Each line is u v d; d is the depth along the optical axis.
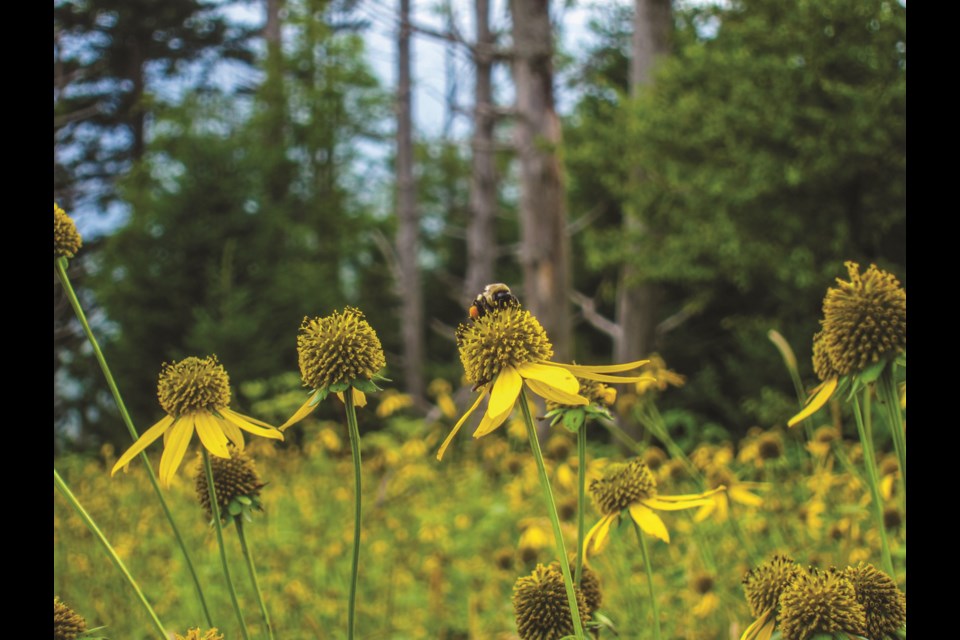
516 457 6.54
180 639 1.82
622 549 4.09
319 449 8.68
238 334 16.16
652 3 15.47
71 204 9.27
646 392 5.01
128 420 2.02
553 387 1.80
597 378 1.87
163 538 6.24
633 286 15.02
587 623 2.12
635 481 2.32
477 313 2.10
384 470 8.10
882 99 11.77
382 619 5.38
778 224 12.93
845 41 12.11
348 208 29.47
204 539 6.22
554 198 14.78
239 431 2.06
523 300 14.97
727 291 16.75
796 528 4.14
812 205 12.67
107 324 16.83
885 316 2.01
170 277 16.83
